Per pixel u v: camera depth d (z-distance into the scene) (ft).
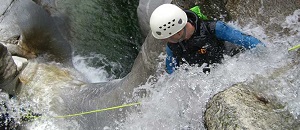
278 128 10.66
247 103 11.34
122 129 16.93
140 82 16.70
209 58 13.28
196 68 13.73
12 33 22.30
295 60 13.44
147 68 16.11
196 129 13.47
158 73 15.80
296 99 11.82
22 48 22.12
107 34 24.29
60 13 24.79
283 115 11.12
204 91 13.93
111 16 24.97
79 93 19.69
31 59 22.20
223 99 11.63
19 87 20.43
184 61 13.46
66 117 19.03
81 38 24.25
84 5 25.52
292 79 12.71
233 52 13.92
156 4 19.31
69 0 25.54
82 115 18.67
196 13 12.89
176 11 12.39
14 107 19.56
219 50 13.15
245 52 13.87
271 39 14.53
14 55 21.79
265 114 10.98
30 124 19.26
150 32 15.83
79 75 22.33
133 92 16.96
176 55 13.32
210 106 12.03
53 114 19.35
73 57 23.66
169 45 13.14
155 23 12.59
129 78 17.46
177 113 14.76
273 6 14.88
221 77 13.73
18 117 19.40
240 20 15.65
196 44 12.76
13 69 18.95
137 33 23.58
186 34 12.59
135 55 22.99
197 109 13.97
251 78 13.10
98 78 22.77
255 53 13.75
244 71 13.51
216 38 12.80
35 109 19.74
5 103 19.31
